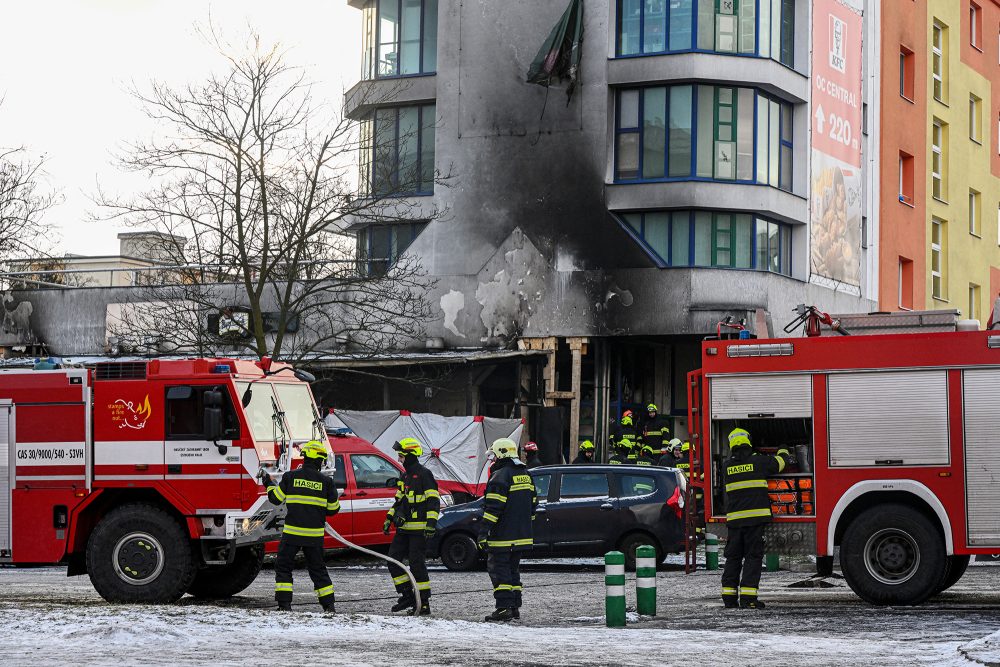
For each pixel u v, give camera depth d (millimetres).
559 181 36219
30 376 16031
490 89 37062
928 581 14695
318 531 14688
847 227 40812
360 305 32562
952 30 48781
